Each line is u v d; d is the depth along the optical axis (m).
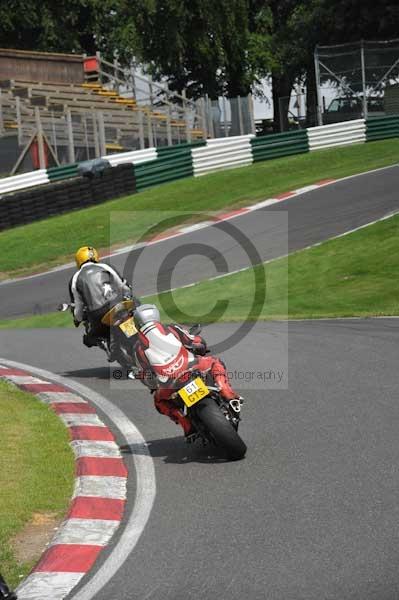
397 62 113.25
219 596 14.12
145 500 18.91
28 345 40.12
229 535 16.58
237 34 141.00
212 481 19.83
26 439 23.33
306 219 69.50
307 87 156.75
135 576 15.10
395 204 70.25
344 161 98.06
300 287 51.72
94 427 24.67
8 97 103.06
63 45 131.62
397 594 13.70
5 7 126.44
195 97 149.38
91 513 18.09
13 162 98.00
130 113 107.19
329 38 143.12
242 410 25.70
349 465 20.08
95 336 31.12
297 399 26.36
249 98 110.12
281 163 98.19
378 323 38.72
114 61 126.94
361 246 59.00
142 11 133.62
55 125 97.81
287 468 20.27
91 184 83.94
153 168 90.31
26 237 74.50
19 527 17.38
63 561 15.82
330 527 16.53
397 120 111.62
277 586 14.29
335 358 31.48
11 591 13.70
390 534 15.95
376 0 133.62
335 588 14.06
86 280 30.70
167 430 24.55
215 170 96.88
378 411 24.28
